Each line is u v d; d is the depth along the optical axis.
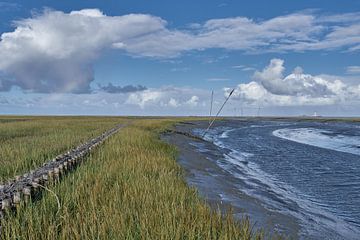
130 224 6.77
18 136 30.06
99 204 8.36
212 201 11.73
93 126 47.97
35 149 17.67
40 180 9.91
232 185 14.85
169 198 9.10
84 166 13.77
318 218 10.73
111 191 9.34
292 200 12.91
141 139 26.27
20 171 12.79
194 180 15.12
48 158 15.25
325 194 14.04
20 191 8.62
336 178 17.52
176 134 45.62
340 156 26.66
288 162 23.23
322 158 25.39
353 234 9.43
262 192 13.92
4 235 6.50
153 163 14.95
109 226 6.70
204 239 6.52
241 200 12.22
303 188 15.14
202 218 7.38
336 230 9.70
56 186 10.09
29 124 46.94
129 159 15.70
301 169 20.30
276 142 40.62
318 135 56.09
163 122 71.75
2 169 12.81
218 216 7.72
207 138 45.25
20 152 16.86
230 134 56.56
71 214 7.62
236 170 19.27
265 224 9.72
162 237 6.18
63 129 39.47
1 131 33.06
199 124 87.31
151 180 11.10
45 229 6.60
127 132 33.50
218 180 15.70
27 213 7.35
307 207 12.02
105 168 13.18
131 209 7.74
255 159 24.72
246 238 6.80
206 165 20.02
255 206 11.55
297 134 58.84
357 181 16.77
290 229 9.47
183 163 19.73
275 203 12.22
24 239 6.25
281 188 14.98
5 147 18.52
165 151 22.28
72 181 10.91
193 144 33.16
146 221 6.89
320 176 18.08
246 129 76.38
